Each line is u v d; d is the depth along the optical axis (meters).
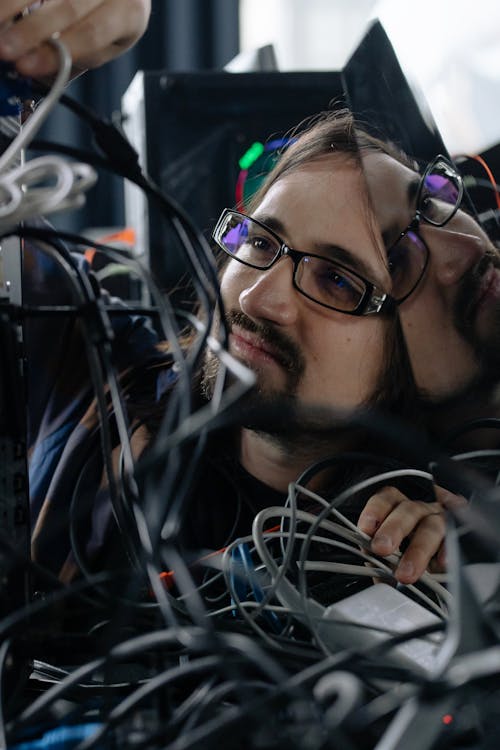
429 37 0.77
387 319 0.81
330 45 2.55
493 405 0.76
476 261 0.75
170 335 0.44
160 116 1.09
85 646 0.47
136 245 1.30
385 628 0.45
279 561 0.57
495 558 0.42
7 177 0.36
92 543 0.76
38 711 0.34
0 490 0.46
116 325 0.95
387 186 0.80
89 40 0.50
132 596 0.39
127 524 0.50
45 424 0.91
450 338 0.77
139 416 0.82
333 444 0.81
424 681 0.30
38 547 0.75
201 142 1.10
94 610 0.45
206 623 0.33
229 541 0.76
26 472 0.49
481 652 0.32
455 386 0.78
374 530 0.61
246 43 2.55
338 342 0.81
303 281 0.81
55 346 0.90
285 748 0.32
